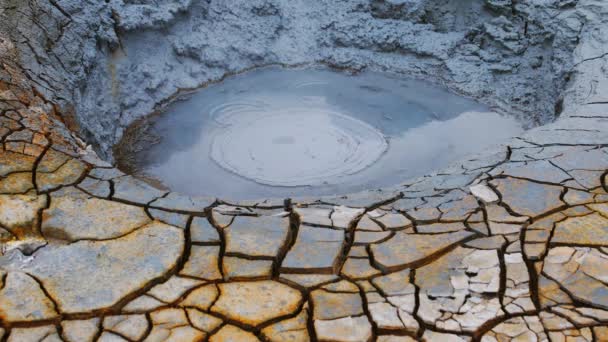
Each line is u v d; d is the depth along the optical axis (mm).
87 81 6523
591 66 5938
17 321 2443
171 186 5898
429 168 6246
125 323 2453
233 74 8633
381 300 2582
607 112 4703
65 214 3158
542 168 3740
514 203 3324
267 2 9281
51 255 2859
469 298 2582
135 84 7516
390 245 2961
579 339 2344
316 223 3168
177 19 8344
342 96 8039
